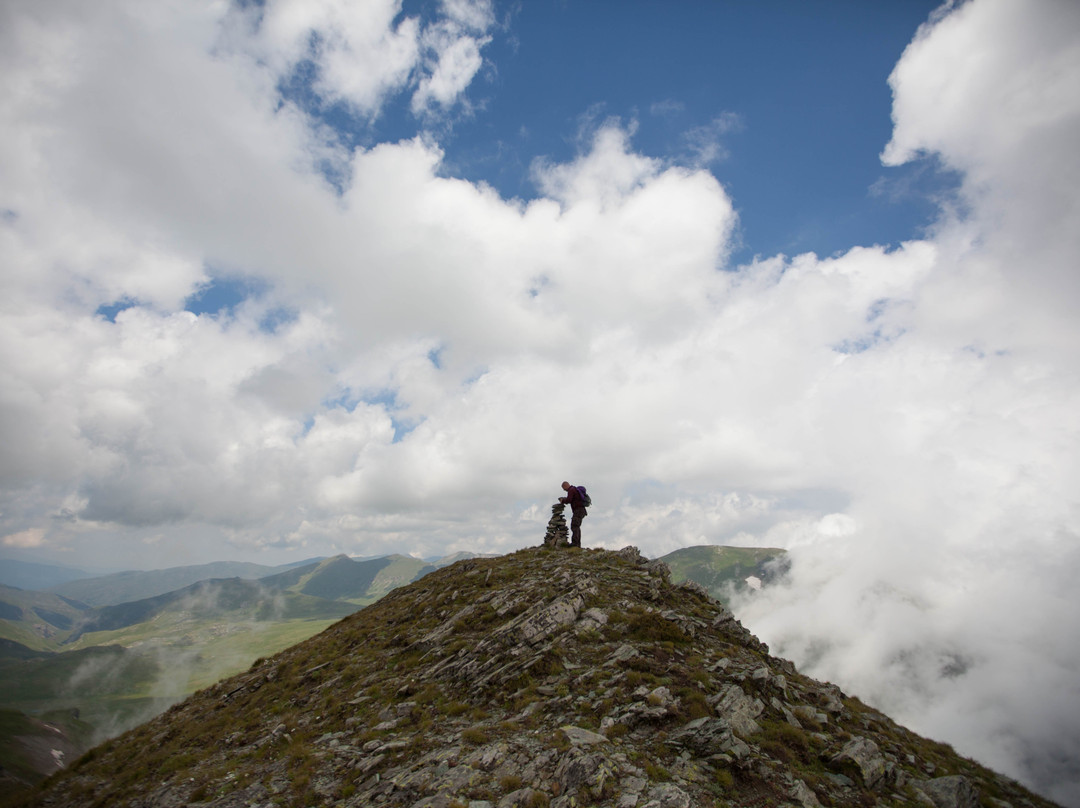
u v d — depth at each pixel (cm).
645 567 3641
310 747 1930
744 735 1606
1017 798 1678
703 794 1283
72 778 2416
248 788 1670
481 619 2881
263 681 3016
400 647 2908
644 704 1719
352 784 1567
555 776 1373
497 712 1897
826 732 1805
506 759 1498
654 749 1491
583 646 2319
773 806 1278
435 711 2005
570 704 1819
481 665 2280
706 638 2508
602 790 1281
